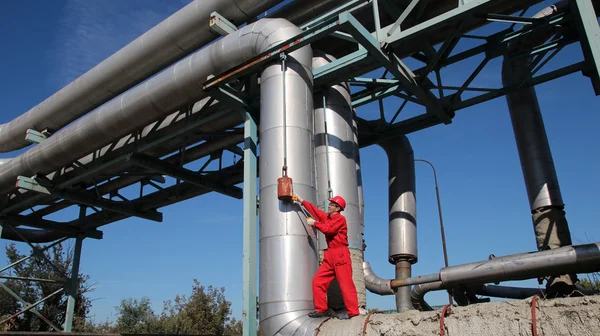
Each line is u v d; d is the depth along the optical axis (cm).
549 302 581
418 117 1267
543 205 1090
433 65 1057
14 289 2728
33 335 1453
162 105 1157
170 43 1225
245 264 921
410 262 1297
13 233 2198
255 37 975
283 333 783
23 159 1512
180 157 1667
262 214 880
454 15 860
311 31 879
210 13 1141
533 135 1134
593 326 534
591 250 826
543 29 1113
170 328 2475
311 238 861
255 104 1068
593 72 1003
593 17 731
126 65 1306
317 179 1010
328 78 1012
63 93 1471
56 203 2033
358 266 962
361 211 1130
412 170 1359
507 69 1159
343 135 1038
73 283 2002
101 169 1472
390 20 1072
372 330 688
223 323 2617
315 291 781
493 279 933
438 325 638
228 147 1605
